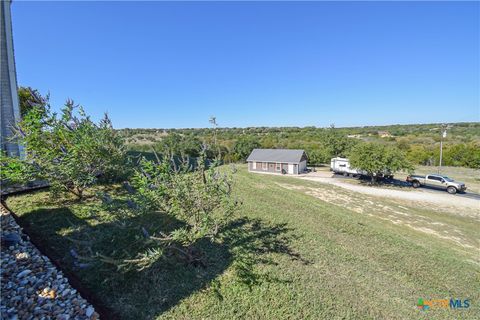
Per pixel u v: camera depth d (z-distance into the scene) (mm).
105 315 3211
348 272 5391
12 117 9688
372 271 5695
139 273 4062
